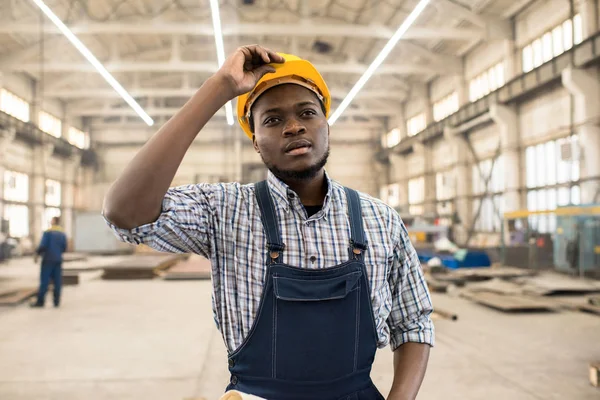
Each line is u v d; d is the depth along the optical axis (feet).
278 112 3.29
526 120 51.03
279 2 57.41
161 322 20.90
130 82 77.15
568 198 44.60
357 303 3.23
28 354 15.87
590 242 34.19
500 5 50.60
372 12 57.16
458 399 11.77
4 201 61.05
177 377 13.52
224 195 3.39
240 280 3.19
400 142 79.20
